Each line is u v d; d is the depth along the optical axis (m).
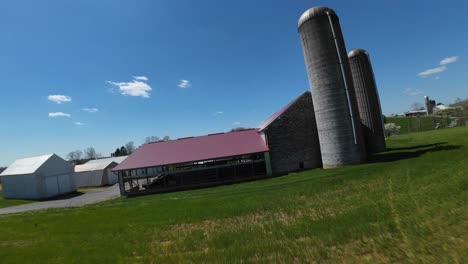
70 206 25.62
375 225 8.09
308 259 6.49
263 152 30.44
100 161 53.72
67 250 9.05
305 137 31.38
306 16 27.25
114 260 7.83
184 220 12.00
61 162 40.53
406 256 5.94
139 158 32.56
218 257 7.26
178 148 34.12
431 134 46.66
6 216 20.02
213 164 32.84
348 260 6.18
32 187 36.53
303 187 16.81
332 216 9.77
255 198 15.12
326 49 26.42
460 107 97.31
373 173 17.73
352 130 26.05
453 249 5.90
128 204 19.92
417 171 15.86
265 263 6.54
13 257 8.67
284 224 9.59
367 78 32.53
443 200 9.41
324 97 26.73
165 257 7.76
